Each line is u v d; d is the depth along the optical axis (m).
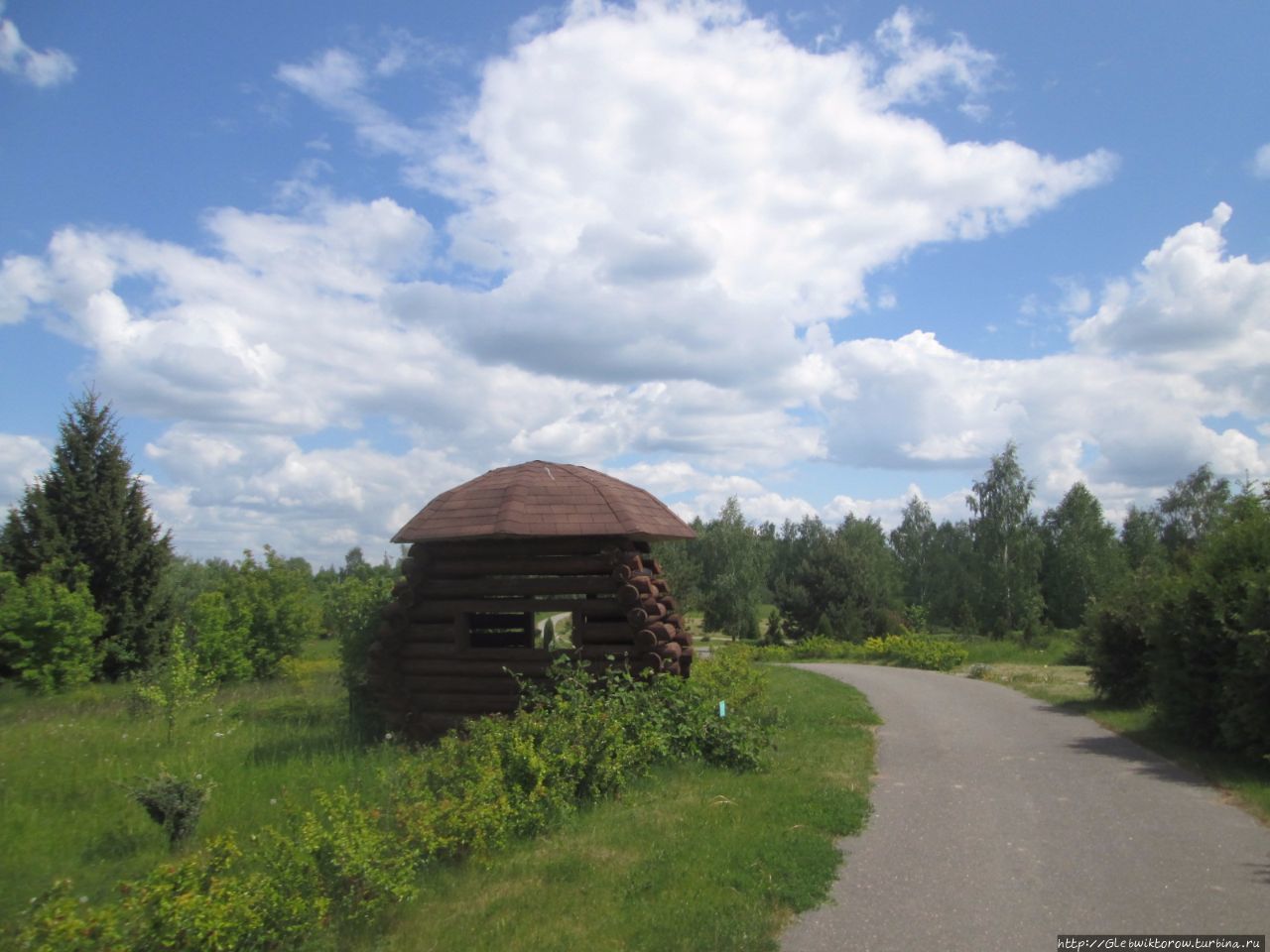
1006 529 52.97
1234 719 9.73
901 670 24.97
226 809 8.20
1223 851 6.83
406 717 11.50
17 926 5.65
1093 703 15.59
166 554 26.44
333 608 13.43
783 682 20.36
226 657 21.06
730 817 7.72
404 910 5.91
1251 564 10.32
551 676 10.77
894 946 5.16
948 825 7.68
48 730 12.63
